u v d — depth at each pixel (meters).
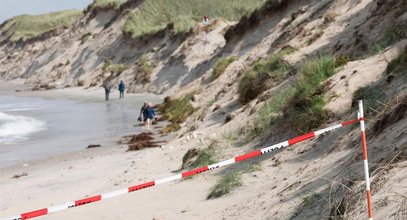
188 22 74.81
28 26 182.25
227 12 94.38
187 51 63.38
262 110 16.72
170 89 58.62
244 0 96.50
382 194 5.30
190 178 13.10
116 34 97.75
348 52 19.97
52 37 156.62
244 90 23.95
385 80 11.98
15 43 173.00
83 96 65.19
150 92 62.28
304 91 14.65
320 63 16.41
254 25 53.28
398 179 5.39
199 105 34.53
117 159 21.83
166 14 96.94
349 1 29.67
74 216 11.05
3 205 15.20
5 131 34.22
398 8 18.92
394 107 8.41
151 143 25.67
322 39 24.31
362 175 6.45
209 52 61.66
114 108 47.66
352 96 12.52
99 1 124.38
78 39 115.38
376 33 19.22
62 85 92.12
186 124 30.05
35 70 123.31
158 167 17.09
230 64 38.25
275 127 14.56
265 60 26.88
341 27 24.88
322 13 32.28
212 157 14.53
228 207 8.80
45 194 16.22
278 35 37.09
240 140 15.82
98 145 26.58
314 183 7.63
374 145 7.49
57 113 46.28
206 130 21.94
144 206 10.66
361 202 5.50
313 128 12.64
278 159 11.37
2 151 26.53
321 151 10.34
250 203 8.46
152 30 84.81
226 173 12.40
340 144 9.14
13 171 21.16
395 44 15.05
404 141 6.61
